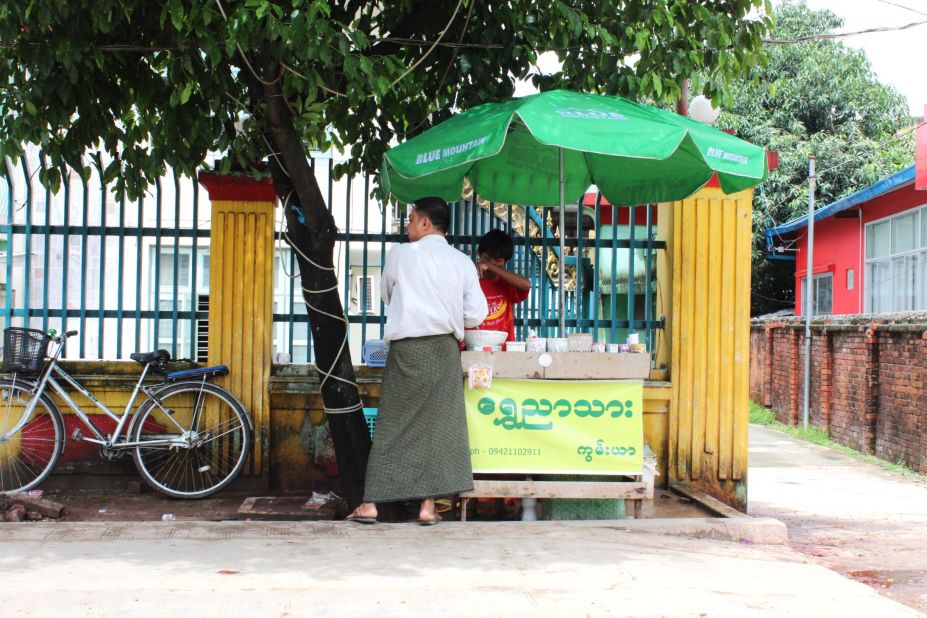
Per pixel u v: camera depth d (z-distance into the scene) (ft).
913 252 50.34
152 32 17.43
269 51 16.46
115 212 33.19
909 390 34.86
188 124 18.25
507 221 24.17
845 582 14.16
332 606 11.89
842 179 65.98
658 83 18.25
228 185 20.79
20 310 21.15
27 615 11.24
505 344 17.93
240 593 12.31
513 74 20.02
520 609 11.99
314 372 20.98
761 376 57.47
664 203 21.80
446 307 16.30
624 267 34.09
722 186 19.24
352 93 15.89
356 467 18.57
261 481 20.98
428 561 14.19
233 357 20.85
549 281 24.98
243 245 20.86
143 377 20.36
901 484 30.73
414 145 16.93
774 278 75.82
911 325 34.53
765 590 13.42
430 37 19.99
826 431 44.75
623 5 18.80
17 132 16.55
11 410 20.63
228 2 15.62
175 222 21.12
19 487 20.76
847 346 42.11
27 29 16.42
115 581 12.71
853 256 58.90
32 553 14.21
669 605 12.38
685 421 21.18
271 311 20.90
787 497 27.50
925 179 42.01
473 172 21.15
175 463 20.85
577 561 14.38
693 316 21.24
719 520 17.53
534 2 19.21
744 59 19.49
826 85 69.21
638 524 17.16
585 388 17.53
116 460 20.99
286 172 18.71
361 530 16.22
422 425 16.37
